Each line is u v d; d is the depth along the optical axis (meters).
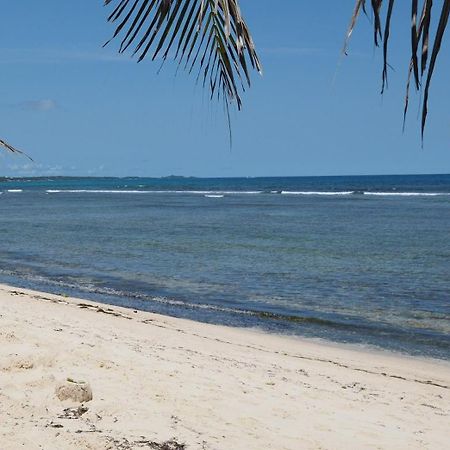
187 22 1.92
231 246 32.53
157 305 17.06
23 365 6.91
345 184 194.50
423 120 1.39
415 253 29.05
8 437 4.66
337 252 29.64
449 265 24.88
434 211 63.19
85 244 33.97
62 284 20.83
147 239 36.56
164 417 5.79
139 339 10.08
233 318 15.42
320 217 55.53
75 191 172.75
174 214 62.16
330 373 9.43
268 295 18.72
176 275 22.78
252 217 56.38
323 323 14.92
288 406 6.79
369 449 5.71
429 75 1.37
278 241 35.12
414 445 6.00
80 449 4.67
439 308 16.69
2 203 94.00
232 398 6.76
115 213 64.94
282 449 5.38
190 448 5.05
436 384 9.66
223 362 8.89
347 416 6.76
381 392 8.45
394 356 11.91
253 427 5.87
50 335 8.77
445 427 6.90
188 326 13.46
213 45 2.02
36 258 28.06
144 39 1.88
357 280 21.38
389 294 18.78
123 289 19.89
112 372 7.14
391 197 100.56
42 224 49.66
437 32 1.36
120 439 5.02
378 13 1.41
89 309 14.24
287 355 11.05
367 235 38.50
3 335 8.22
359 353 12.04
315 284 20.62
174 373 7.45
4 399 5.61
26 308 12.87
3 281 21.42
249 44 2.01
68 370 7.01
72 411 5.58
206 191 149.75
